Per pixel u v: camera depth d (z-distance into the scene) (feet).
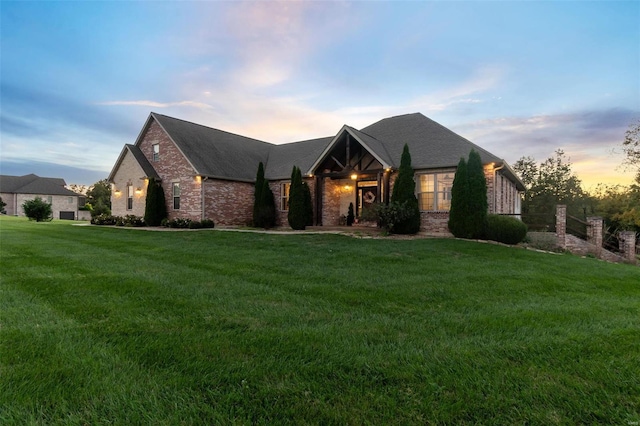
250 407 7.25
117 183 80.94
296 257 28.48
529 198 105.50
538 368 9.16
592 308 15.42
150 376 8.45
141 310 13.78
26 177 184.03
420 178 52.75
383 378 8.52
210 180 66.69
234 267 23.84
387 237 43.93
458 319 13.35
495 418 7.00
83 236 46.34
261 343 10.59
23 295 15.78
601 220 44.55
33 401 7.30
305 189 62.18
